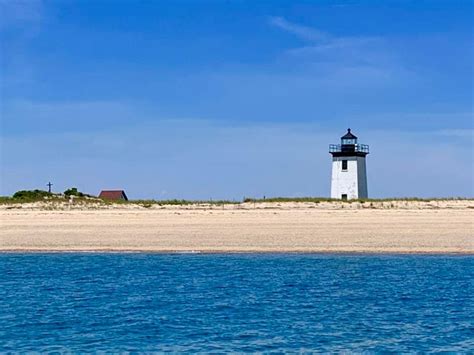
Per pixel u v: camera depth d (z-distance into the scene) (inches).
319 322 1221.7
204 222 2470.5
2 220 2613.2
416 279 1641.2
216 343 1087.6
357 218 2428.6
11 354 1039.0
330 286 1571.1
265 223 2415.1
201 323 1220.5
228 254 2034.9
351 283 1600.6
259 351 1040.2
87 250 2151.8
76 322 1236.5
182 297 1462.8
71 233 2374.5
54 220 2591.0
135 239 2256.4
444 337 1115.9
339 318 1251.8
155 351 1045.8
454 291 1499.8
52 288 1588.3
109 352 1044.5
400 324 1203.2
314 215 2524.6
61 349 1061.8
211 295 1481.3
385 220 2373.3
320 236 2193.7
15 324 1226.0
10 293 1533.0
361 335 1130.7
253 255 2015.3
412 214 2466.8
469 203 2664.9
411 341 1092.5
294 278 1672.0
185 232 2324.1
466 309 1320.1
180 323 1221.7
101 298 1462.8
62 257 2054.6
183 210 2773.1
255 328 1181.1
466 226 2249.0
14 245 2230.6
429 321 1224.8
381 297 1443.2
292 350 1045.2
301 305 1370.6
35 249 2177.7
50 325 1216.8
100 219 2583.7
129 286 1604.3
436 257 1925.4
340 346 1066.1
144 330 1174.3
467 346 1063.6
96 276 1747.0
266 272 1759.4
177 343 1088.8
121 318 1266.0
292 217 2498.8
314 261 1911.9
